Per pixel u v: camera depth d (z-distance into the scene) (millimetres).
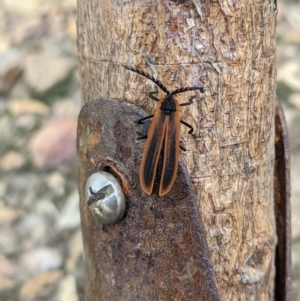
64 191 201
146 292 86
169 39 80
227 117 83
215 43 80
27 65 248
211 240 86
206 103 82
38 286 172
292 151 204
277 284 103
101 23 85
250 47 83
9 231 192
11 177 211
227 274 89
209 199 85
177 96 81
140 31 81
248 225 89
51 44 263
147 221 84
